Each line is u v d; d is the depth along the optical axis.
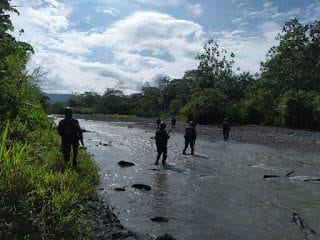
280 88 66.44
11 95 11.91
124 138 33.72
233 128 50.16
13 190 6.26
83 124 61.91
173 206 10.49
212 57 85.19
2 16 16.86
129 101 112.69
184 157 21.33
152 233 8.12
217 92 60.59
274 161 20.91
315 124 49.50
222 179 14.85
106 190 11.71
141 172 15.62
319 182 14.70
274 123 54.53
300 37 65.88
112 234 6.88
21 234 5.57
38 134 13.45
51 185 7.62
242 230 8.66
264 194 12.44
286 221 9.43
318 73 64.38
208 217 9.59
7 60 12.23
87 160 14.10
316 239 8.15
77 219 6.66
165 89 104.25
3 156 7.05
